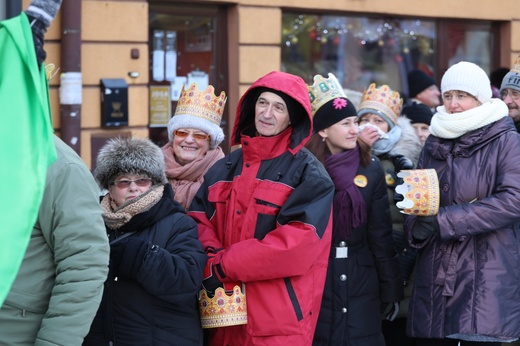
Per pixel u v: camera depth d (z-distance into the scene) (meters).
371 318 4.78
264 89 4.03
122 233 3.85
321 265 4.05
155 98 7.73
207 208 4.20
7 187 2.79
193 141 4.65
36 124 2.89
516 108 5.55
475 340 4.57
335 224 4.74
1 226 2.76
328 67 8.70
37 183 2.83
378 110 5.82
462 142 4.63
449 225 4.46
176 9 7.78
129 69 7.35
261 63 8.04
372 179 4.84
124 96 7.27
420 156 4.91
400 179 4.85
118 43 7.29
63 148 3.33
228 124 8.02
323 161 4.81
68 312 3.22
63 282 3.23
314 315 4.04
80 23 6.90
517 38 9.63
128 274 3.70
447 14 9.20
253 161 4.05
